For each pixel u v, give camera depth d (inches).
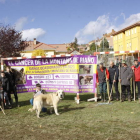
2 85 323.6
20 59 368.2
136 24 1524.4
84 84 364.2
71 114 283.4
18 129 223.0
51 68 374.6
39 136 198.8
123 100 363.3
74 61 357.4
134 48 1608.0
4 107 332.5
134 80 364.5
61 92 283.7
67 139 188.5
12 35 870.4
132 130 206.5
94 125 227.9
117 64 456.1
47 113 298.2
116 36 1985.7
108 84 387.5
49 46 2171.5
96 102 366.0
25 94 503.5
